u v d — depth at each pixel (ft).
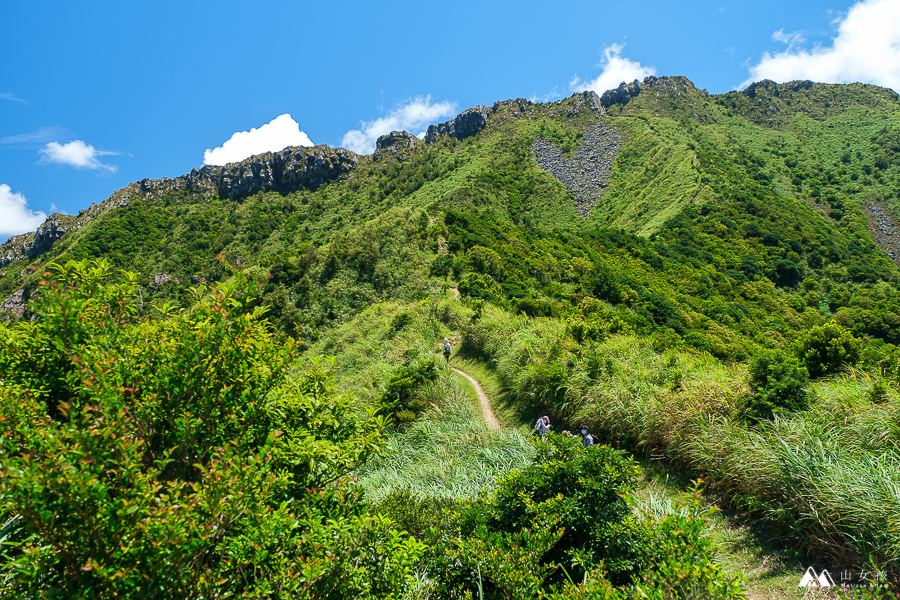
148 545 8.76
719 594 10.94
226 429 12.94
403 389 44.98
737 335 104.94
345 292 112.37
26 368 12.60
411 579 12.85
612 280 116.26
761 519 18.69
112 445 9.69
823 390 23.71
